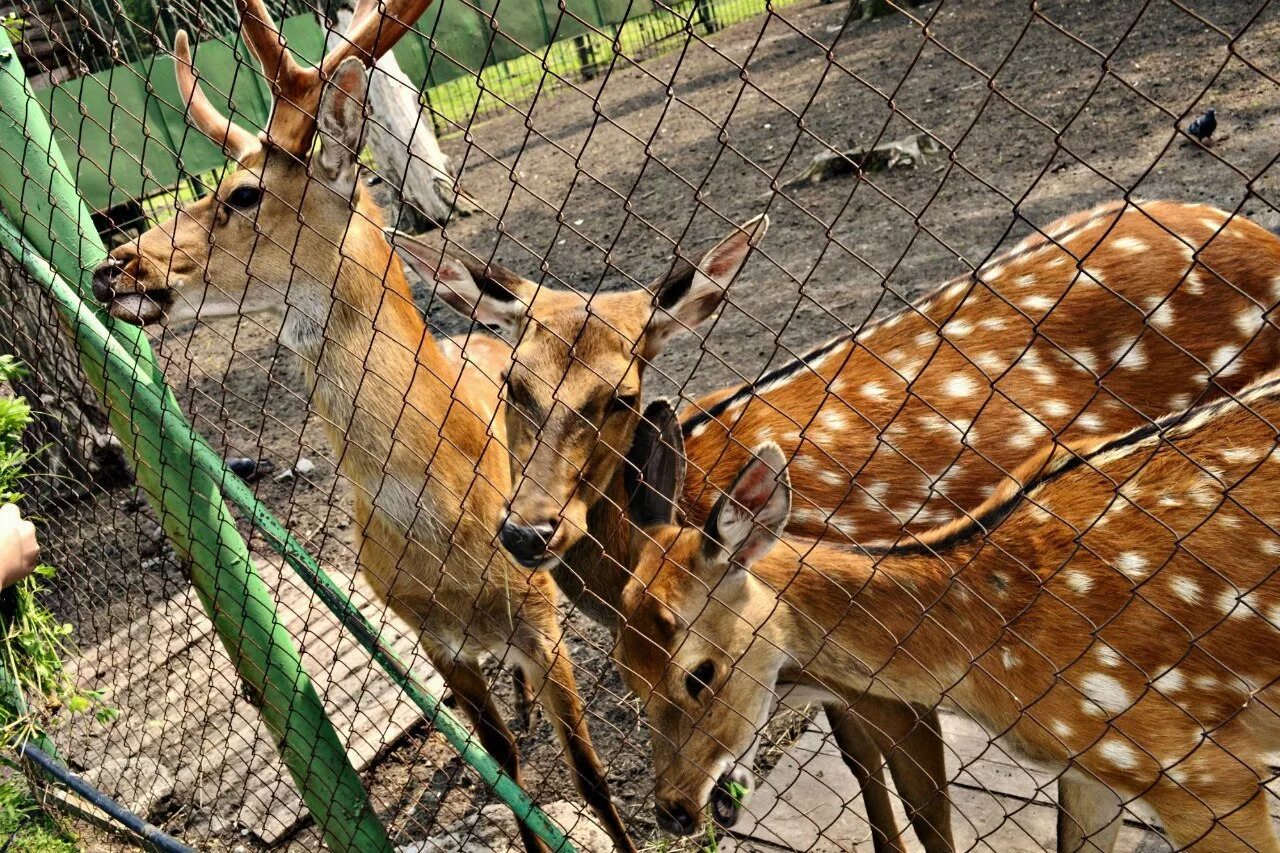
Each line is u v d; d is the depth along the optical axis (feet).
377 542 10.37
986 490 10.31
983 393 10.47
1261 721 7.39
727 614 8.19
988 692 7.90
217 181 9.54
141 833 10.03
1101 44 29.63
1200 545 7.22
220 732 12.88
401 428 9.92
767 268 22.29
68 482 18.19
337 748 9.00
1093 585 7.42
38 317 11.10
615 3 44.45
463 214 31.14
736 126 32.89
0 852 10.28
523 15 41.47
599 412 9.43
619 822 10.41
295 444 20.43
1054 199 21.27
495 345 13.24
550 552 8.95
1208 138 21.95
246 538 16.62
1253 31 26.96
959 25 35.81
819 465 10.37
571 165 33.94
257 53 10.12
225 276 10.34
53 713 11.63
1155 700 7.30
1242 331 10.60
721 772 8.29
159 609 15.23
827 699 8.90
